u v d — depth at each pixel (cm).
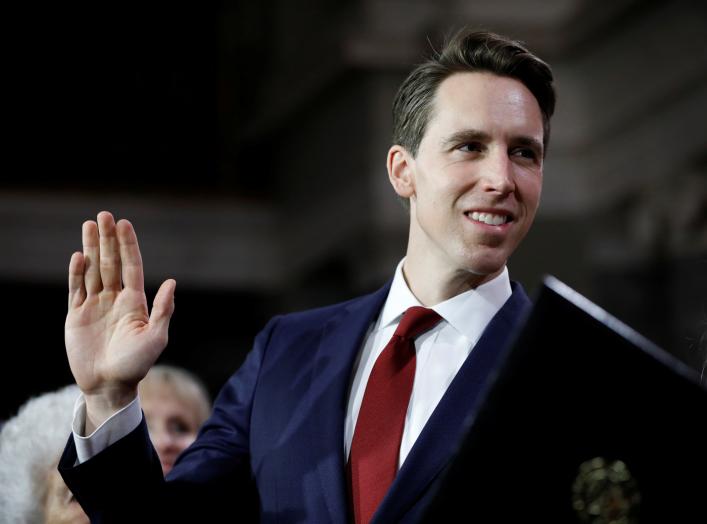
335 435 276
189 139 1617
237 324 1606
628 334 210
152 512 266
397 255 1285
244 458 299
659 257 1189
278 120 1520
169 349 1576
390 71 1291
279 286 1566
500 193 268
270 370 307
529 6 1233
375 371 284
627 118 1160
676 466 203
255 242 1588
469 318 285
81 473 263
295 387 296
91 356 269
